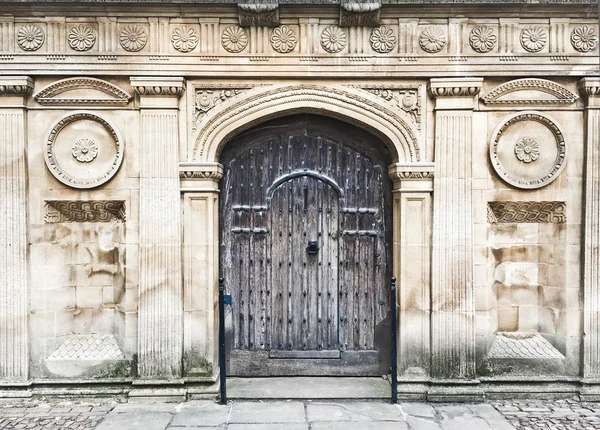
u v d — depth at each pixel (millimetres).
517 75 4750
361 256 5188
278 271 5211
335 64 4758
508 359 4867
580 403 4715
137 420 4305
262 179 5195
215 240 4984
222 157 5180
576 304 4867
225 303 5152
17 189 4734
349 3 4574
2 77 4656
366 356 5238
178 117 4801
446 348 4797
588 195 4789
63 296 4965
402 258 4859
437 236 4797
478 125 4828
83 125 4828
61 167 4824
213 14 4703
